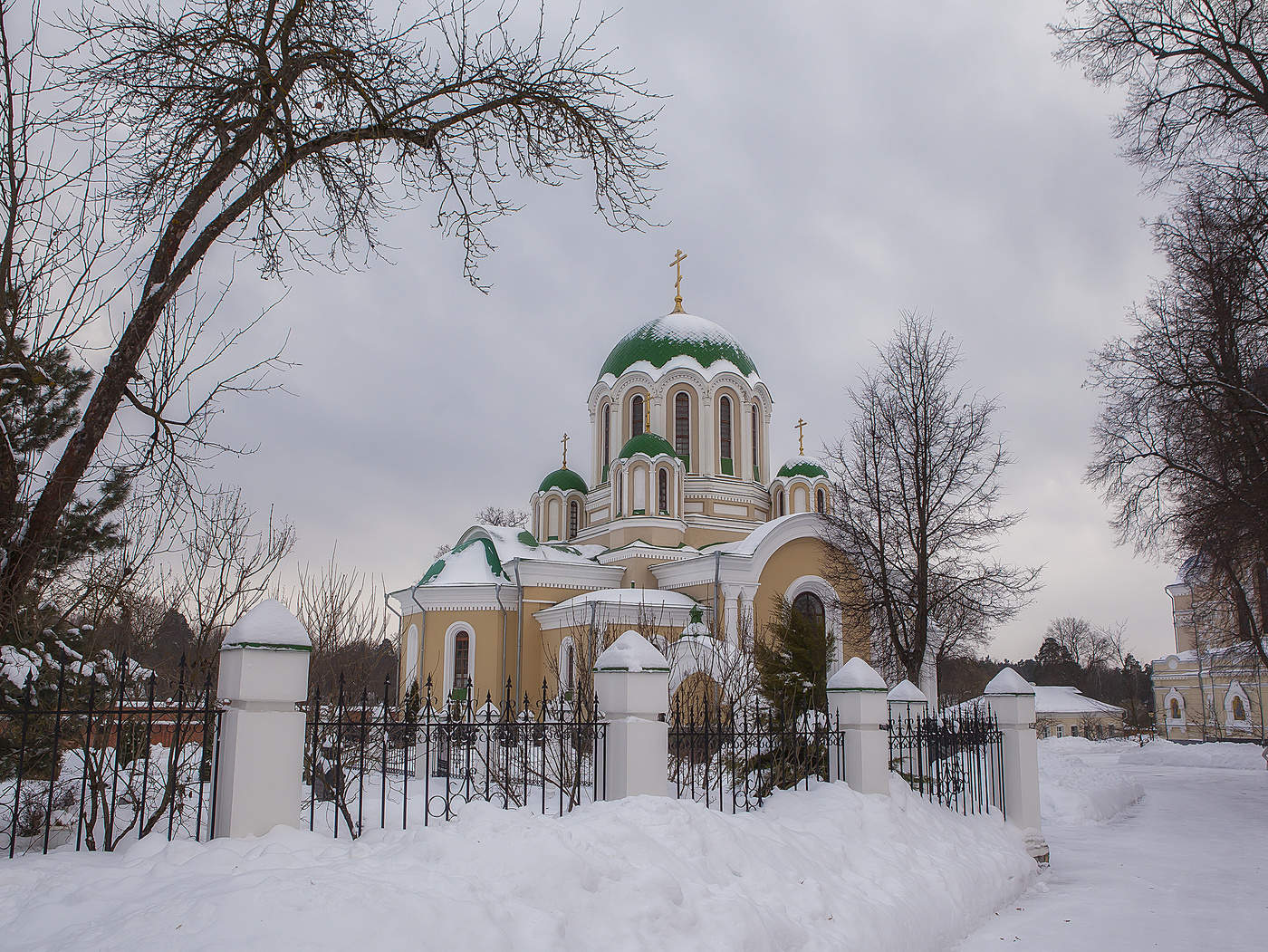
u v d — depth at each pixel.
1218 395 20.72
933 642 27.25
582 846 6.30
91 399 8.05
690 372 42.00
